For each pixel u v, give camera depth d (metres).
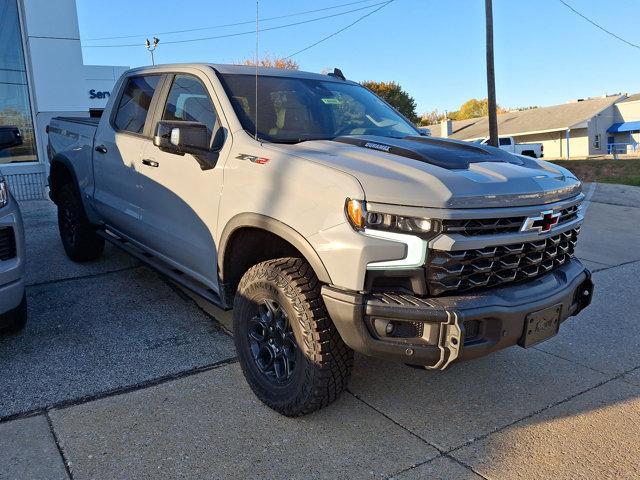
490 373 3.89
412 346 2.67
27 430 3.05
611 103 48.62
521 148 32.88
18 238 3.80
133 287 5.39
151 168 4.24
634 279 6.38
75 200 5.74
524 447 3.01
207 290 3.96
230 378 3.70
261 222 3.13
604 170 24.22
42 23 11.68
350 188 2.74
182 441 2.99
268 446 2.96
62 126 6.16
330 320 2.95
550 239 3.12
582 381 3.81
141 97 4.71
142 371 3.77
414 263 2.66
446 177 2.82
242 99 3.83
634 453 2.97
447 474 2.77
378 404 3.42
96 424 3.13
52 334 4.33
